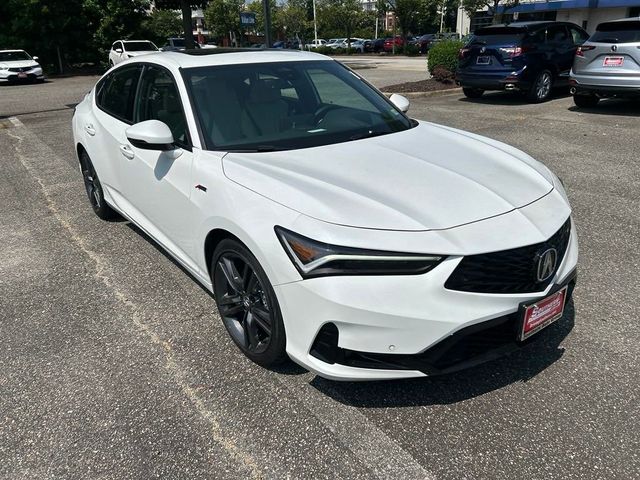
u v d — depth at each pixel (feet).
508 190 9.20
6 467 7.83
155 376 9.76
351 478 7.44
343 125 11.76
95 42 98.99
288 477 7.49
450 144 11.29
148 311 12.01
